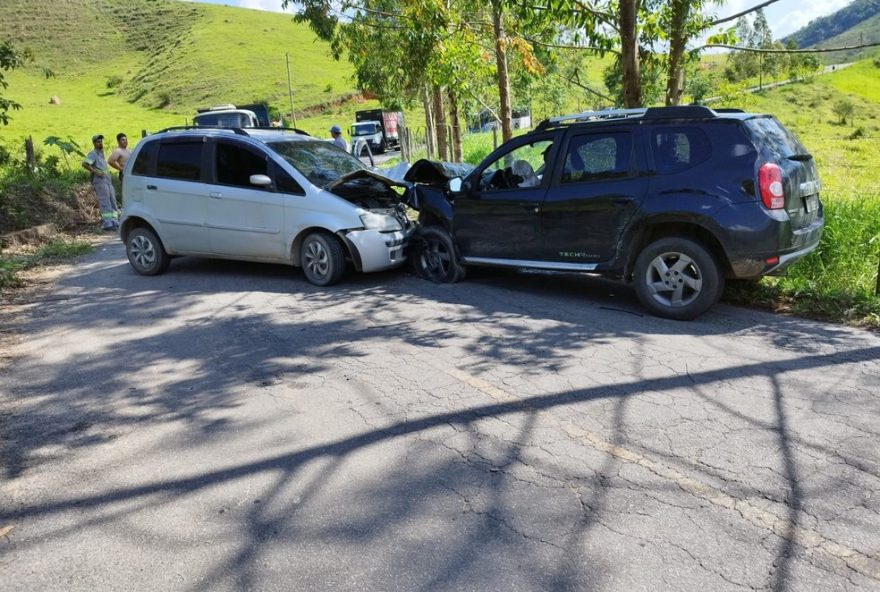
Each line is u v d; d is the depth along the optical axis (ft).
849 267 22.27
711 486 11.05
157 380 17.12
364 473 11.97
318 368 17.37
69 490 11.89
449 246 25.59
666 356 16.97
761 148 18.75
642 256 20.34
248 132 28.17
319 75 287.89
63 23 404.16
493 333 19.54
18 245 39.22
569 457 12.17
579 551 9.55
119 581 9.39
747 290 21.84
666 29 30.27
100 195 46.32
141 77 316.40
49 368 18.35
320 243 26.05
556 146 22.17
